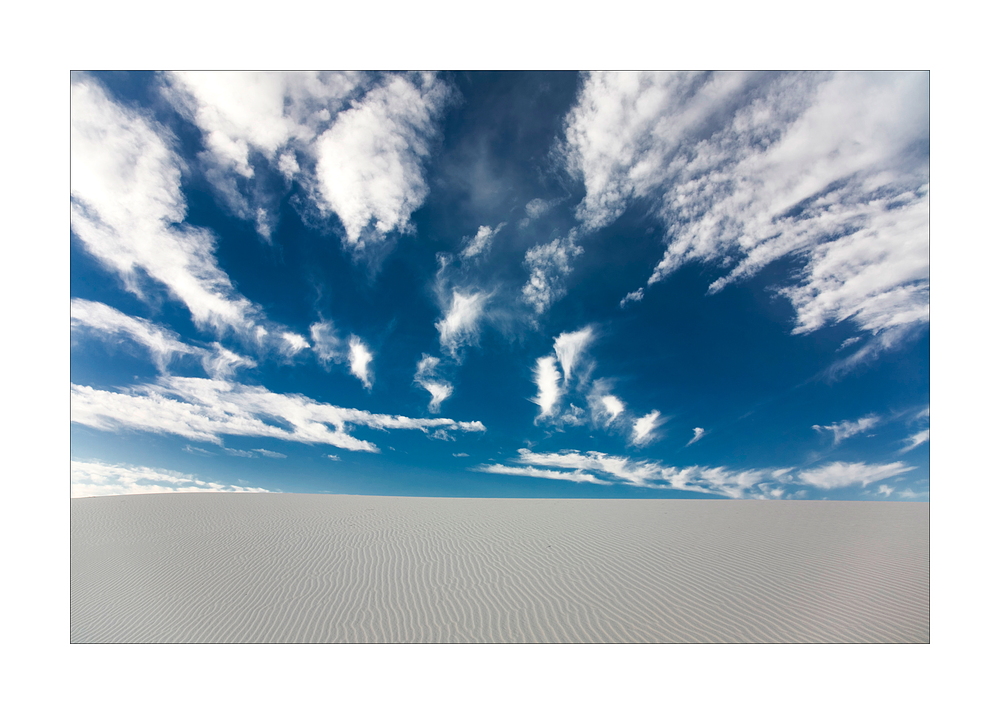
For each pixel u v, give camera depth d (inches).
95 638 280.4
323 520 573.0
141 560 418.6
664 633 270.5
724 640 261.4
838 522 506.0
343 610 311.4
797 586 327.3
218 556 427.8
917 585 320.2
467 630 279.7
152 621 301.3
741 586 331.3
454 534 498.9
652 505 654.5
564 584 347.9
